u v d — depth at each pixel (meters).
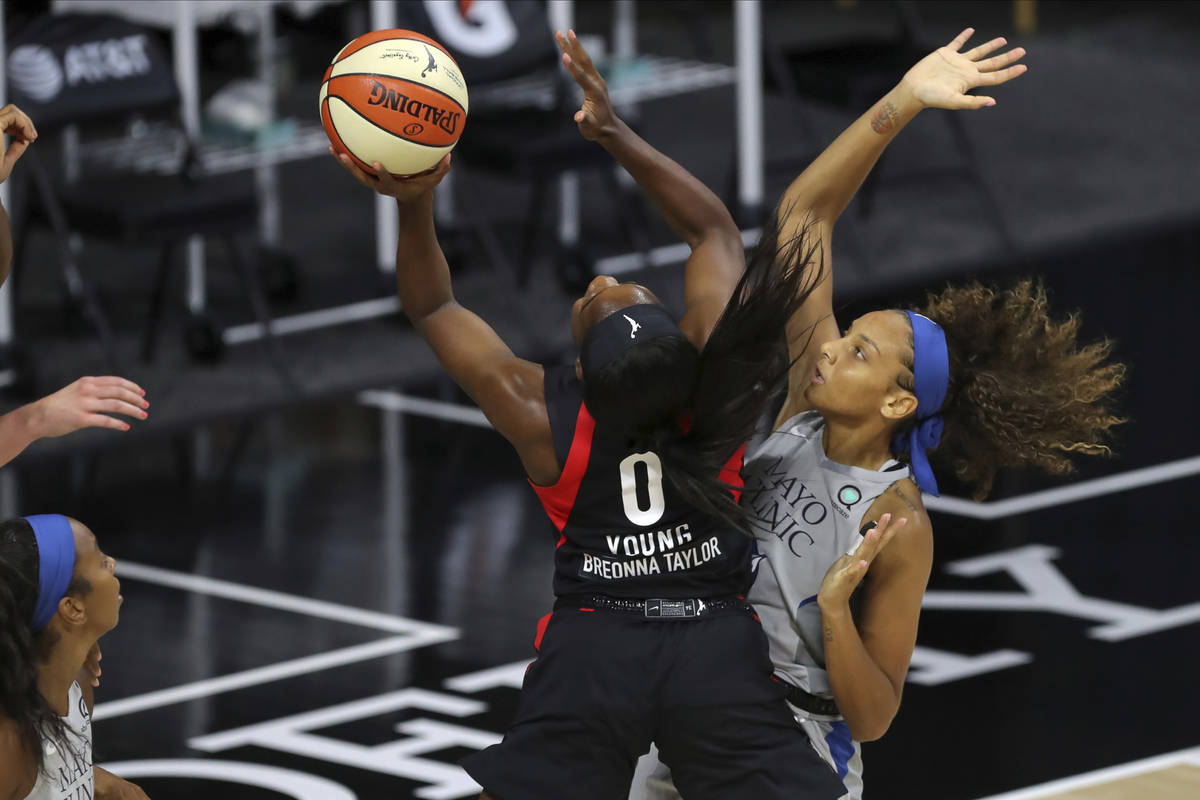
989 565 23.30
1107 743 18.77
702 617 11.25
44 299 32.38
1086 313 31.28
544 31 28.88
